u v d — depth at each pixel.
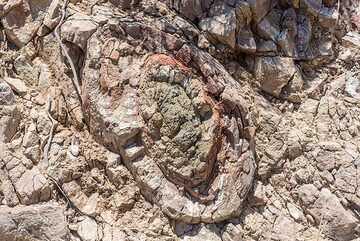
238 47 2.25
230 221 1.99
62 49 2.00
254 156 2.11
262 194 2.06
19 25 2.06
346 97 2.35
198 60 2.06
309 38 2.37
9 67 2.02
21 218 1.72
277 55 2.28
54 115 1.98
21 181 1.81
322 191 2.10
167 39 2.06
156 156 1.93
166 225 1.90
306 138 2.18
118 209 1.90
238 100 2.06
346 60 2.42
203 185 1.97
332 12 2.38
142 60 2.01
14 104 1.91
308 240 2.01
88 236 1.80
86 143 1.96
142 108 1.95
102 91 1.95
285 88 2.28
